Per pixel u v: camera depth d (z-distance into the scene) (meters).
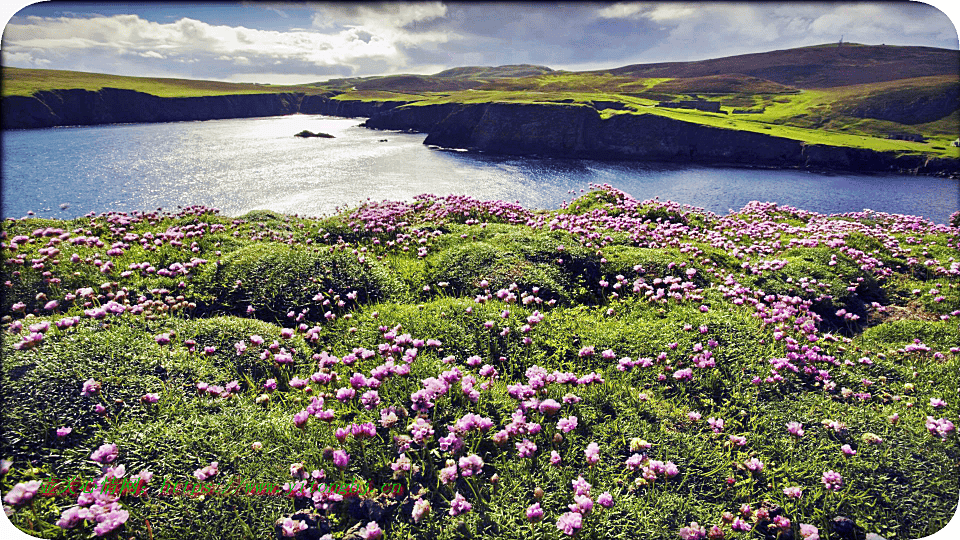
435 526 4.58
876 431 6.05
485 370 5.81
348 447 5.22
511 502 4.84
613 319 8.89
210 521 4.47
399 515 4.71
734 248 13.91
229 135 117.06
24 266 8.62
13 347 5.71
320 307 8.80
